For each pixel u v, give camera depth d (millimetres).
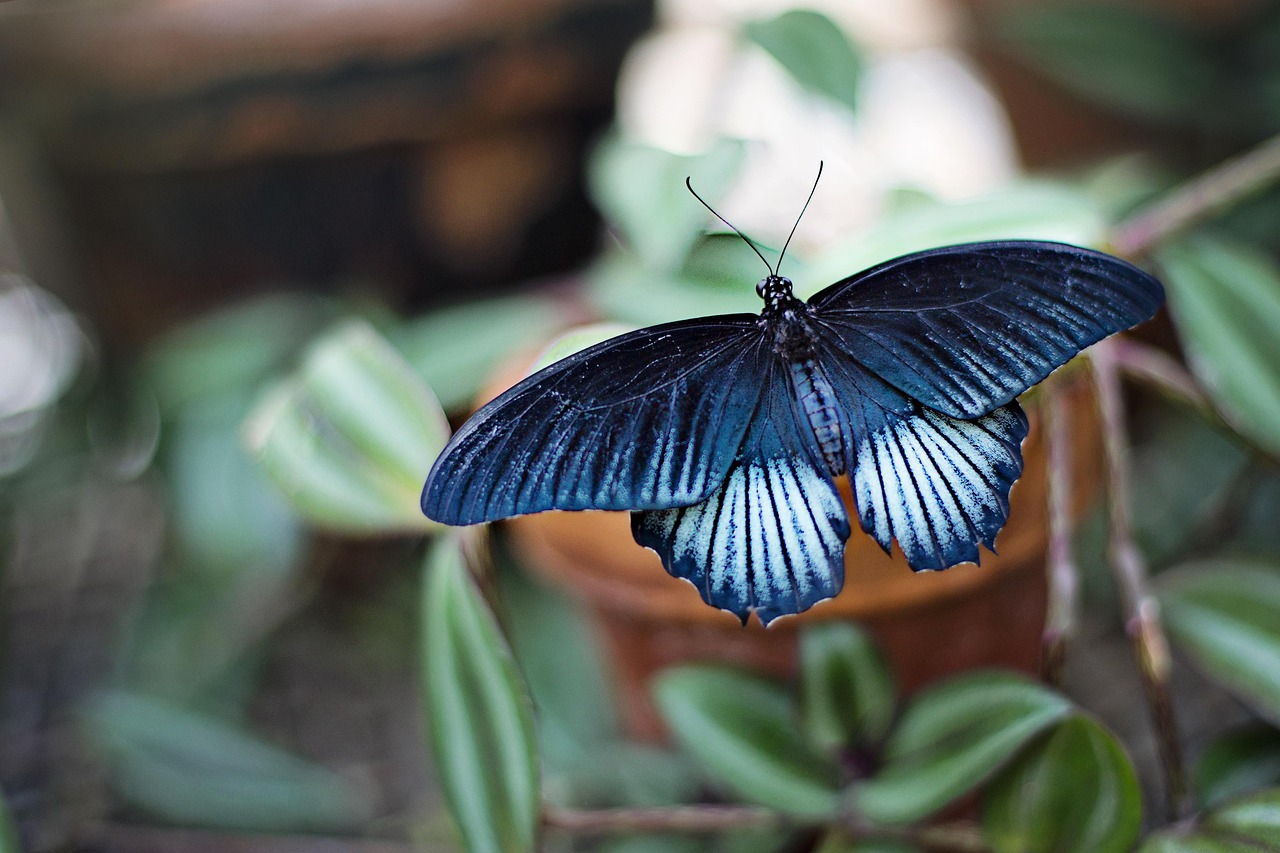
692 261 638
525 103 769
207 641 788
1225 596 657
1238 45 845
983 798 629
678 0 1081
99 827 742
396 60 750
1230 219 781
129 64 749
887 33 1100
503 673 623
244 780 736
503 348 720
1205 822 621
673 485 595
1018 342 592
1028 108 961
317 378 655
